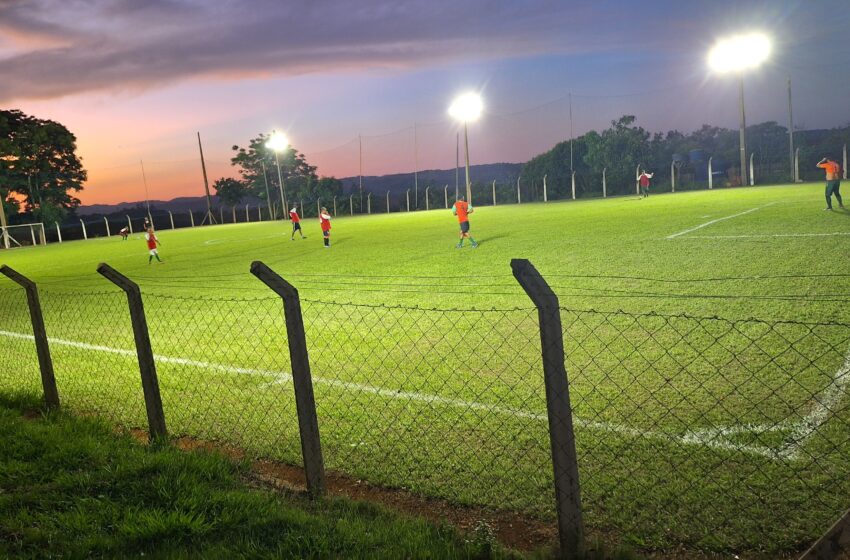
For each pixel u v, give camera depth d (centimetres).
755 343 629
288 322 401
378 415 545
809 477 378
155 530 368
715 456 414
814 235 1324
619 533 345
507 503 386
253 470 473
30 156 5912
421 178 11869
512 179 5972
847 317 686
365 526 363
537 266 1302
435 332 823
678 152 5366
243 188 7781
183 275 1809
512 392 571
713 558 317
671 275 1056
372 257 1798
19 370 820
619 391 543
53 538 368
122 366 792
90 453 491
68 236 6059
